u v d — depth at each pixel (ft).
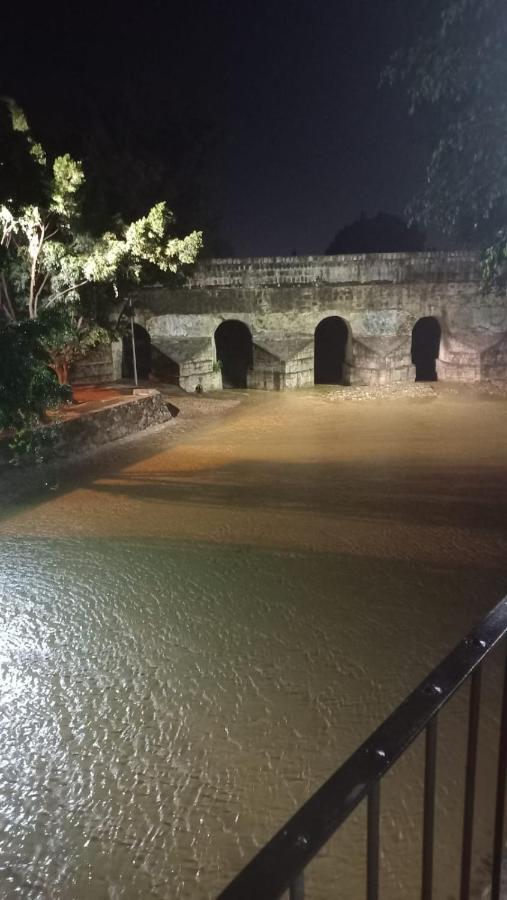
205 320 89.86
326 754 23.09
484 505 46.19
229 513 46.26
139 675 28.02
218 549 40.14
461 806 20.24
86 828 20.57
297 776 22.18
